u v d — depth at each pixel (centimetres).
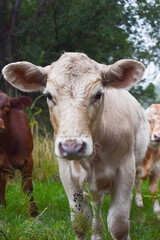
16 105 603
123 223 396
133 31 1388
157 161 662
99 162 390
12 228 369
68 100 327
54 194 703
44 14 1366
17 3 1312
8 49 1298
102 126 377
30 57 1317
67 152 306
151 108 656
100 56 1306
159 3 1391
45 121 1249
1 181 622
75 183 400
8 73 368
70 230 408
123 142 395
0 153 597
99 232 442
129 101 466
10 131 599
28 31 1360
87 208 402
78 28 1327
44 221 491
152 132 640
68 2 1346
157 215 595
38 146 916
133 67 361
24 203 434
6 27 1310
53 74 345
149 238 484
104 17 1301
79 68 342
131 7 1377
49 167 884
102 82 364
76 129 314
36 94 1270
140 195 675
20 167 616
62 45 1377
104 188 407
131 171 404
